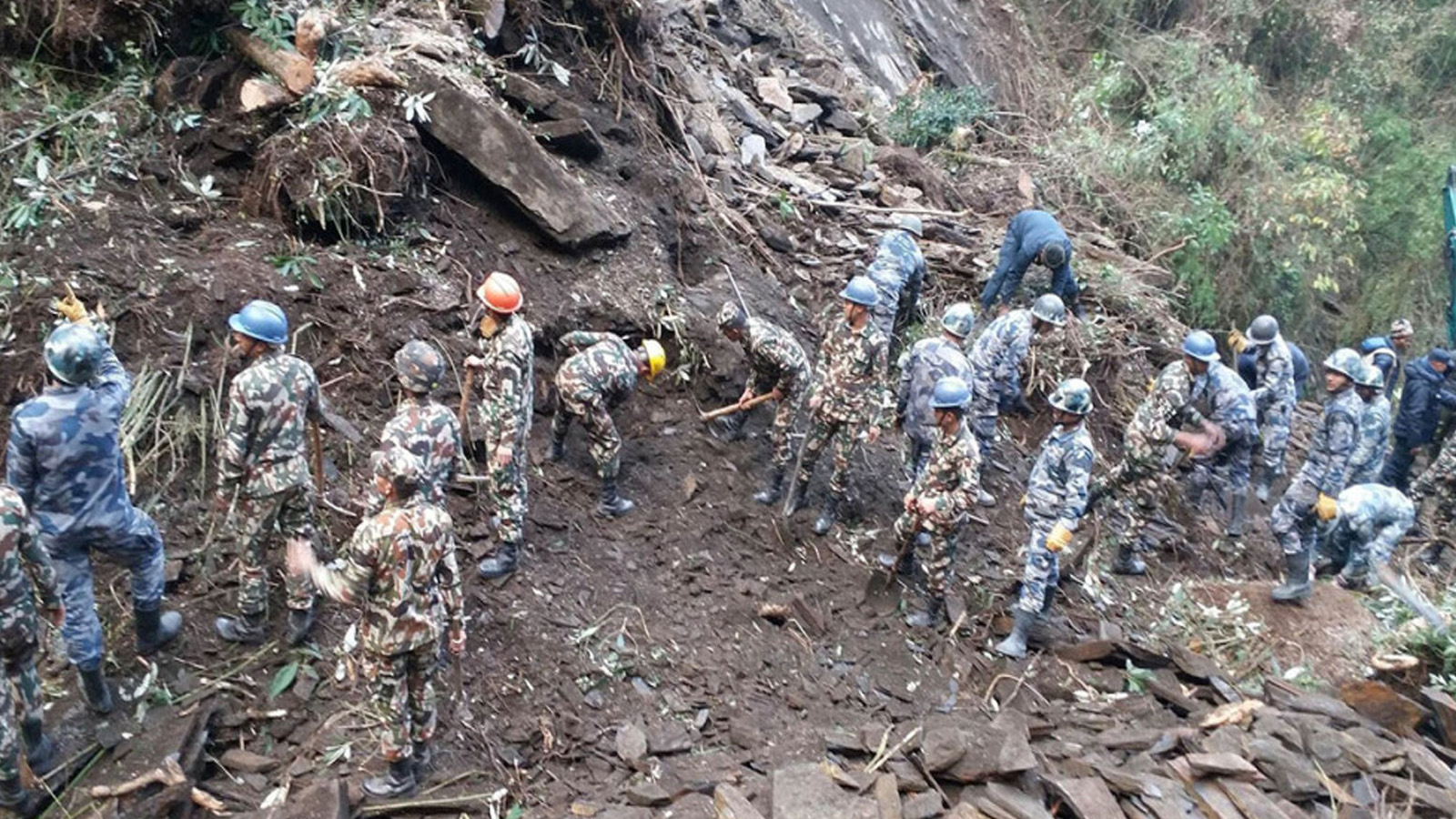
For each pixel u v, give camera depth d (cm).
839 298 998
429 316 761
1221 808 602
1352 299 1712
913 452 902
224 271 720
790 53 1384
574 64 970
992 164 1399
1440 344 1658
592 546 724
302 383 569
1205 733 688
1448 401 1149
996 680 724
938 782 609
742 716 638
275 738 547
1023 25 1898
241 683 568
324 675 582
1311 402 1475
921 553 812
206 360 690
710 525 776
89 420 503
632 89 1006
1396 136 1911
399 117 791
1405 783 644
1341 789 636
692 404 855
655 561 732
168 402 664
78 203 718
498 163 823
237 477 553
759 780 584
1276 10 2005
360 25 836
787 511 806
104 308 676
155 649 570
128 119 773
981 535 879
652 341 760
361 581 482
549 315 809
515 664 620
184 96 793
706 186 1011
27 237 692
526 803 545
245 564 568
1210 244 1412
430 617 500
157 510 629
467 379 694
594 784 569
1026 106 1708
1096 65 1827
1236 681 771
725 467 829
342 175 753
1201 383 923
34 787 495
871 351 762
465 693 591
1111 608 844
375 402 721
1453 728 718
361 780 527
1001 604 802
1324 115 1817
